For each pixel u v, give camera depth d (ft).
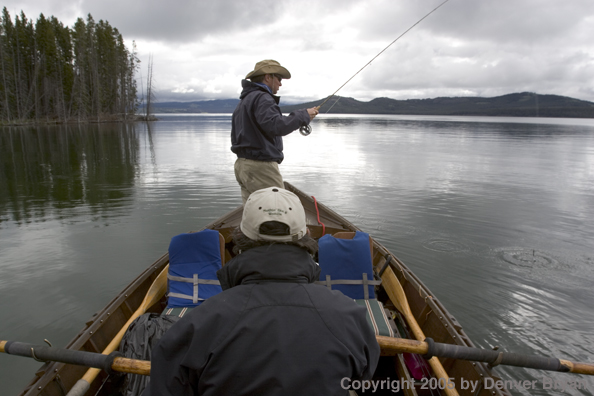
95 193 33.14
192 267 10.44
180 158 58.03
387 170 47.29
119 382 7.89
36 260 18.71
